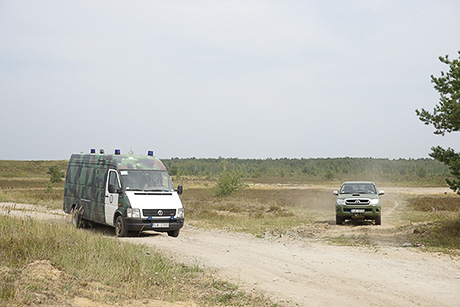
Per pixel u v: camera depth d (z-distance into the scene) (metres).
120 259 9.28
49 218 16.31
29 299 6.10
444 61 15.62
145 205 13.87
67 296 6.66
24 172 121.31
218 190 41.91
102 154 16.19
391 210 31.39
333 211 30.20
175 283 8.52
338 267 10.48
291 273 9.81
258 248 12.93
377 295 8.20
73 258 8.83
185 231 16.86
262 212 28.72
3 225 10.41
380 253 12.45
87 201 16.11
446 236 15.26
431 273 10.05
